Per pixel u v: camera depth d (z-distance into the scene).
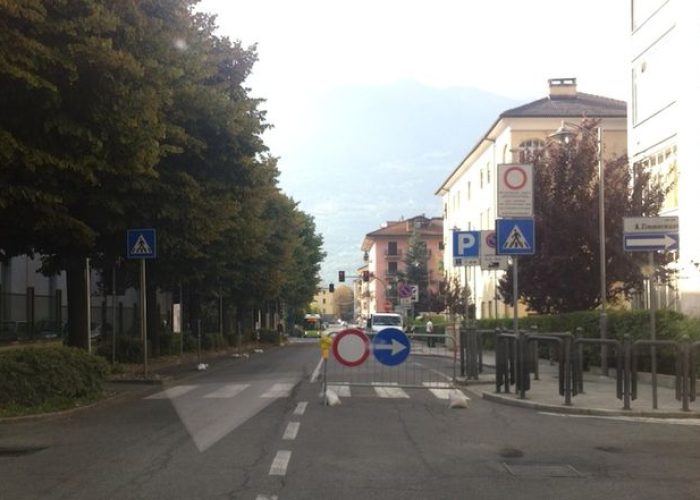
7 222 15.04
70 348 14.38
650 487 7.40
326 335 15.41
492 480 7.69
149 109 13.15
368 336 14.57
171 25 16.59
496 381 15.34
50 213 14.24
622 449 9.41
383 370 17.42
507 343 15.13
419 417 12.10
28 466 8.36
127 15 13.46
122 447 9.48
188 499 6.89
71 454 9.05
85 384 13.96
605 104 46.88
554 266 24.33
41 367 13.19
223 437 10.11
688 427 11.21
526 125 44.88
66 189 15.07
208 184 19.52
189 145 18.11
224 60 22.41
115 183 16.28
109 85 12.35
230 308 46.16
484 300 54.69
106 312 31.72
